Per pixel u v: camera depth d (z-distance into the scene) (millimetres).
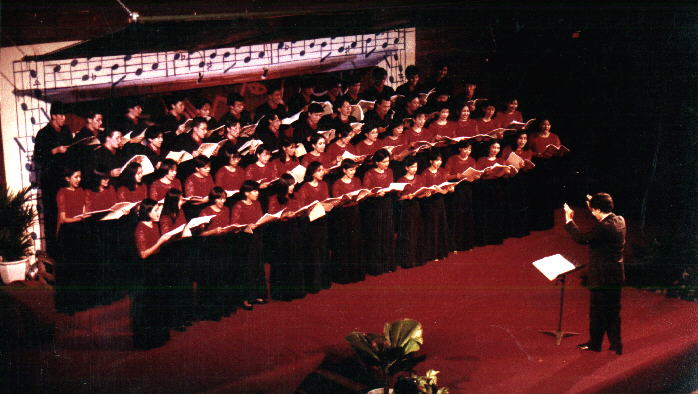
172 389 6387
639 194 11984
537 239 10891
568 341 7500
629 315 8195
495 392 6473
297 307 8320
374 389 6090
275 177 8766
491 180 10398
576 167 12461
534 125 11820
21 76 8438
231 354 7105
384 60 11516
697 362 7152
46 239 8508
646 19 11594
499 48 12117
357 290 8883
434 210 9727
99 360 6941
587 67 12148
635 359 7125
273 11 9875
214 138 8758
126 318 8000
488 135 10258
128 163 8094
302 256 8562
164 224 7566
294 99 9719
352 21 11016
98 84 8844
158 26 9180
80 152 8078
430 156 9609
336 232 8875
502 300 8578
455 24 11727
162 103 9484
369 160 9469
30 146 8609
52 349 7168
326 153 9312
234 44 9891
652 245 9938
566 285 9102
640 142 11977
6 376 6551
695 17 11234
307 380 6605
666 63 11617
